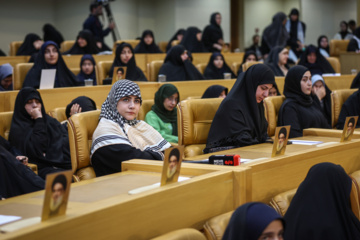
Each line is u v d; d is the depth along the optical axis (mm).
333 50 11695
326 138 4016
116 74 6293
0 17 13469
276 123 4961
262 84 4047
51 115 4938
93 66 7820
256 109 4094
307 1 16219
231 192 2490
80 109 4668
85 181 2527
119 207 1924
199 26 15758
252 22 17766
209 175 2385
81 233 1798
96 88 5863
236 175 2488
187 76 8070
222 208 2432
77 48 10062
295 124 4832
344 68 9180
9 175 3416
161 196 2102
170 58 8156
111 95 3590
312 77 5992
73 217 1777
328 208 2512
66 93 5637
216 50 11875
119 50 7684
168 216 2137
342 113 5469
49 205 1756
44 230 1683
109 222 1894
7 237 1605
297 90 4988
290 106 4914
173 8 15367
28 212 2020
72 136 3432
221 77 8953
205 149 3988
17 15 13781
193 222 2268
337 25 16703
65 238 1752
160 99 5188
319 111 5238
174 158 2250
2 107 5203
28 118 4574
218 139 3965
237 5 17609
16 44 10852
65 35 14539
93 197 2166
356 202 2641
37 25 14195
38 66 6883
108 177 2611
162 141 3723
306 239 2486
